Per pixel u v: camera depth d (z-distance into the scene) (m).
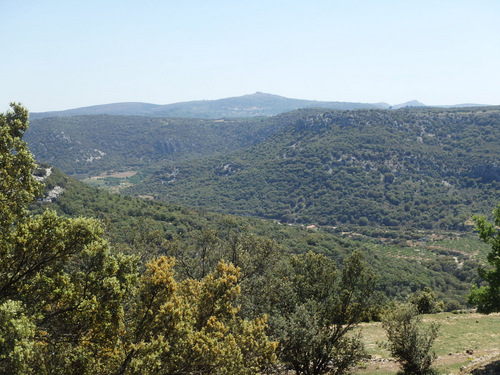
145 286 13.96
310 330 17.33
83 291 13.11
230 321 15.34
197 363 12.89
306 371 18.52
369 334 31.12
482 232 21.03
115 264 13.49
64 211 78.25
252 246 31.08
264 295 23.62
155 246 38.88
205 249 33.16
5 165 13.32
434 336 19.42
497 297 20.20
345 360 18.83
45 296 13.02
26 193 13.80
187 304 14.23
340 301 19.97
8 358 10.59
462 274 109.56
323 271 21.36
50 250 13.42
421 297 44.97
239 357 12.69
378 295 20.16
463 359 23.69
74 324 13.40
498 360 20.38
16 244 13.13
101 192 103.50
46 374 11.66
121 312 13.10
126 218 83.62
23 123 14.19
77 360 12.62
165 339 13.16
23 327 10.12
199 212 118.69
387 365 23.44
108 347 13.55
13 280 13.02
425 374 18.95
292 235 115.06
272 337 17.16
